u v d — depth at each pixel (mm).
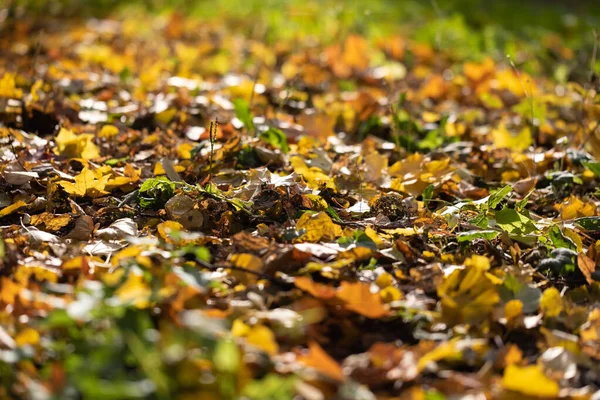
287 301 1978
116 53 4531
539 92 3961
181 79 3502
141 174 2510
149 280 1907
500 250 2170
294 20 6035
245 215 2254
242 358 1781
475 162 2762
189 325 1760
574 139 2889
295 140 2830
